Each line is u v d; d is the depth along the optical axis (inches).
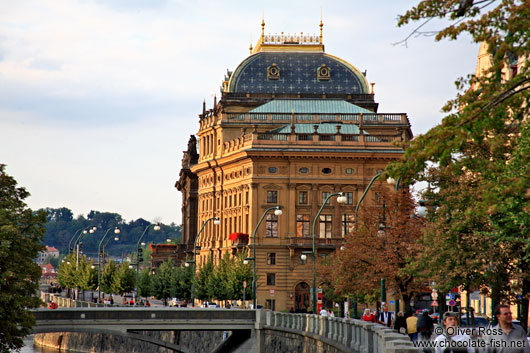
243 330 3531.0
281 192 5329.7
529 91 999.6
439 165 1005.2
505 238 1642.5
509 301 2057.1
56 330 3201.3
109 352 4350.4
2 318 2244.1
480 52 2849.4
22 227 2389.3
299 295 5300.2
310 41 6540.4
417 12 933.8
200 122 6333.7
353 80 6387.8
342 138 5349.4
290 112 5954.7
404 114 5792.3
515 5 931.3
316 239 5251.0
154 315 3400.6
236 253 5492.1
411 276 2763.3
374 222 2918.3
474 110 986.1
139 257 4857.3
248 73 6348.4
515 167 1476.4
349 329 1886.1
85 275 6752.0
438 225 2094.0
